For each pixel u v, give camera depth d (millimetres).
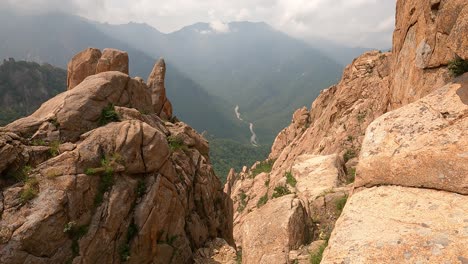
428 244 5262
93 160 14953
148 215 15891
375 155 7574
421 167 6684
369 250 5578
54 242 12820
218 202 24812
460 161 6230
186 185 20344
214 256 19859
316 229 12289
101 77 18547
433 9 9547
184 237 18641
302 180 19078
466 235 5184
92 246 13789
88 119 16562
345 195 14125
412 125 7531
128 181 15836
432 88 9234
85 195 14133
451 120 7012
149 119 20547
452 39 7465
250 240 11469
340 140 37750
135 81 20953
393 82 14188
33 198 13008
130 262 15031
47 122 15703
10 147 13383
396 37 14695
